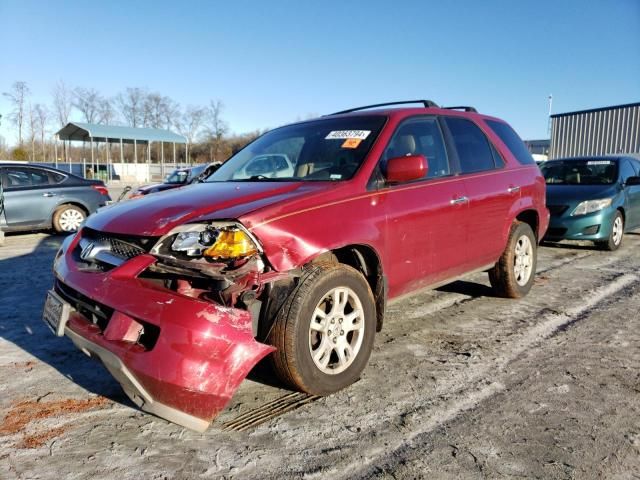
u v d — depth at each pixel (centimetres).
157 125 5581
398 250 344
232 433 265
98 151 4784
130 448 252
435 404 295
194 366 235
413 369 344
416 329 425
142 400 254
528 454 244
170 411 244
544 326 430
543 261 720
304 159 372
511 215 464
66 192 1011
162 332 239
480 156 449
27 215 966
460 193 400
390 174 327
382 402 298
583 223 776
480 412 285
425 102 439
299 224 281
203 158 5488
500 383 322
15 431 268
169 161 5641
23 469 235
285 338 275
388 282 341
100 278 269
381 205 333
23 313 473
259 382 325
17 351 380
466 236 409
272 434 264
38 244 906
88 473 232
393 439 258
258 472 232
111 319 255
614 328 423
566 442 254
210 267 251
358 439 259
